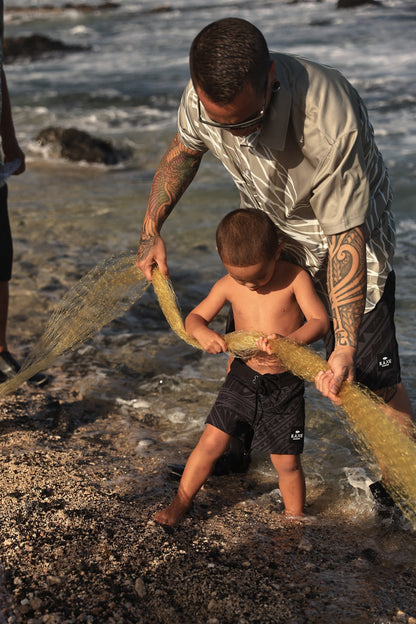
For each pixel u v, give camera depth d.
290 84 2.43
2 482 3.19
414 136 11.41
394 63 19.17
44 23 39.97
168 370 4.70
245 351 2.91
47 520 2.89
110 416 4.14
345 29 28.16
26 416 4.01
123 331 5.31
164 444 3.82
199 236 7.29
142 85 18.48
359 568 2.74
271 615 2.42
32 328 5.20
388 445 2.44
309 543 2.87
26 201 8.80
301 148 2.50
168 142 12.58
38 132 13.34
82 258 6.66
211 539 2.88
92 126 13.95
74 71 21.89
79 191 9.39
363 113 2.59
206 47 2.23
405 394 3.26
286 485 3.11
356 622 2.40
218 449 3.04
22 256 6.69
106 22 39.06
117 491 3.21
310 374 2.59
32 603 2.40
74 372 4.68
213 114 2.35
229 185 9.12
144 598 2.47
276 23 32.34
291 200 2.70
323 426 3.98
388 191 2.94
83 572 2.58
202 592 2.52
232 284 3.10
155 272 3.22
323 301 3.13
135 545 2.77
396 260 6.47
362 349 3.00
